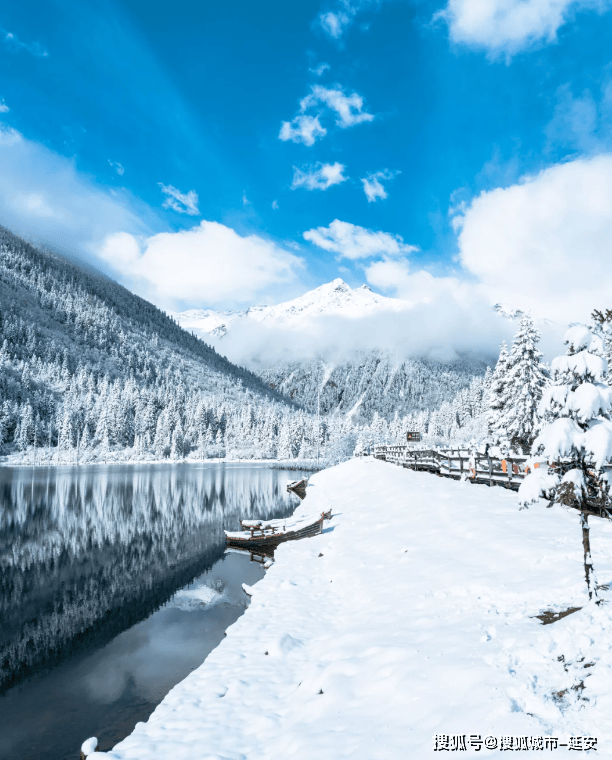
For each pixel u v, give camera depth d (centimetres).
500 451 2136
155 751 559
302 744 495
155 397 17675
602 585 715
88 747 600
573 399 604
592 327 650
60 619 1352
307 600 1149
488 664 543
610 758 353
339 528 1992
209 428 16612
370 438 7194
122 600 1509
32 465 11112
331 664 675
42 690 920
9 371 15425
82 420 14450
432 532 1430
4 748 723
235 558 2039
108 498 4369
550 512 1388
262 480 6719
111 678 970
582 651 527
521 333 3319
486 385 8619
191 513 3441
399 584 1033
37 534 2673
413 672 573
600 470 596
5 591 1633
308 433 15462
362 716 525
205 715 641
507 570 921
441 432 14338
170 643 1148
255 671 775
